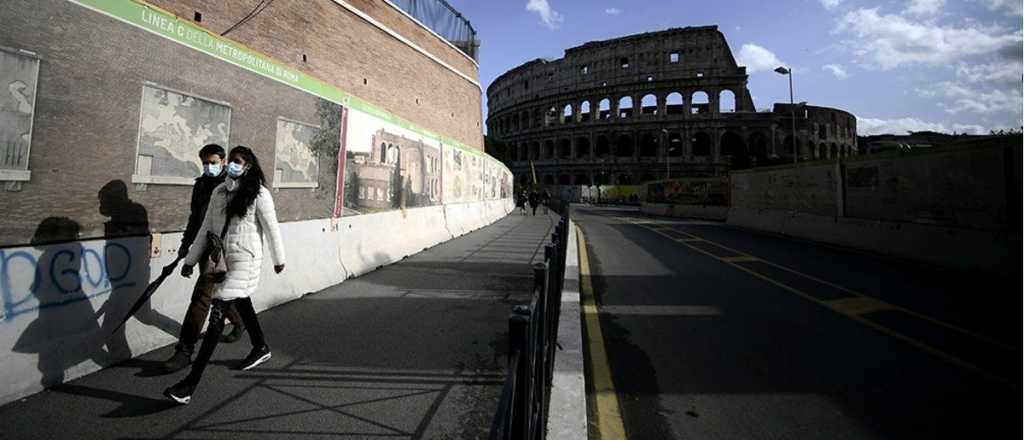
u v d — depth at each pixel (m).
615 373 3.80
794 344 4.54
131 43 3.62
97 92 3.36
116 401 2.80
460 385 3.25
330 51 10.43
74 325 3.15
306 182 5.85
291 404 2.87
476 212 16.73
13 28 2.84
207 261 3.23
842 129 66.12
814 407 3.21
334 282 6.23
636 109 61.84
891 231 11.16
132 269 3.59
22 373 2.79
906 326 5.17
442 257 9.07
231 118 4.62
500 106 82.62
